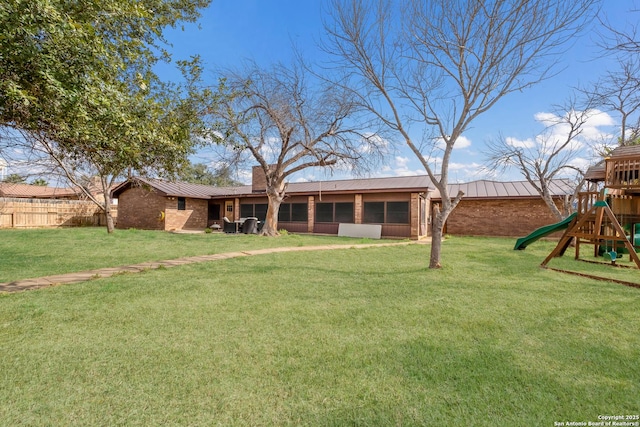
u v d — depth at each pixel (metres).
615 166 8.24
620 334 3.40
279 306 4.29
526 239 10.78
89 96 3.39
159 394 2.26
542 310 4.19
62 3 3.33
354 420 2.01
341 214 18.31
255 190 21.67
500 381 2.48
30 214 19.72
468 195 18.38
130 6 3.88
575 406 2.18
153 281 5.62
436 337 3.30
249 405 2.15
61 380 2.41
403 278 6.13
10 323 3.52
